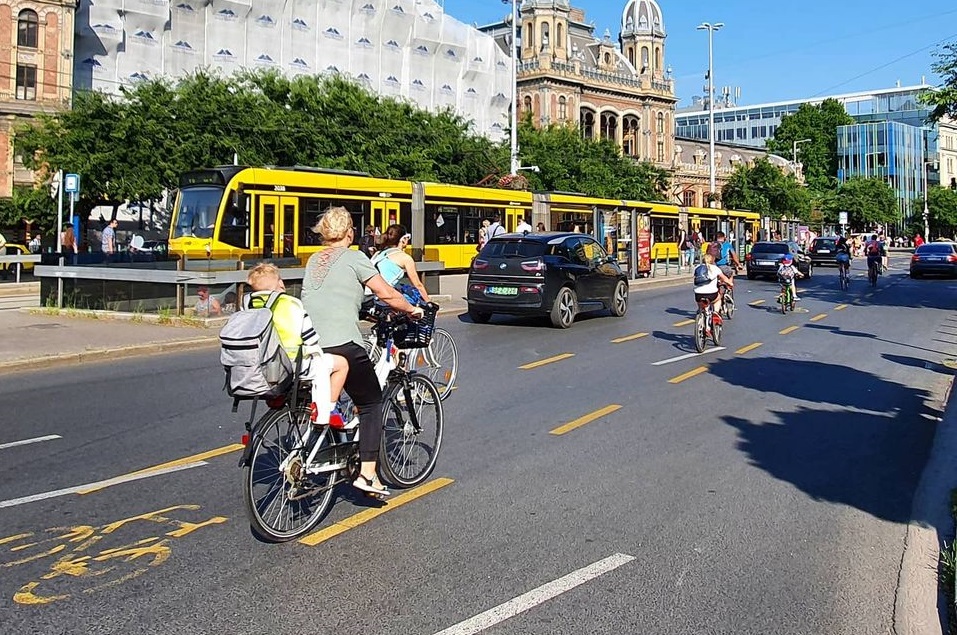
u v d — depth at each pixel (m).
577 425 8.91
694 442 8.25
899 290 29.84
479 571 5.03
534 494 6.55
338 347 5.64
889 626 4.39
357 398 5.96
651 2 85.25
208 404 9.87
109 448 7.82
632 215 34.28
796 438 8.48
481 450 7.85
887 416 9.57
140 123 33.41
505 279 17.22
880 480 7.05
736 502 6.42
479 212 31.45
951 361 13.73
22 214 35.81
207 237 22.09
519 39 74.88
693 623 4.40
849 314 21.25
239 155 34.12
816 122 111.62
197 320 16.44
